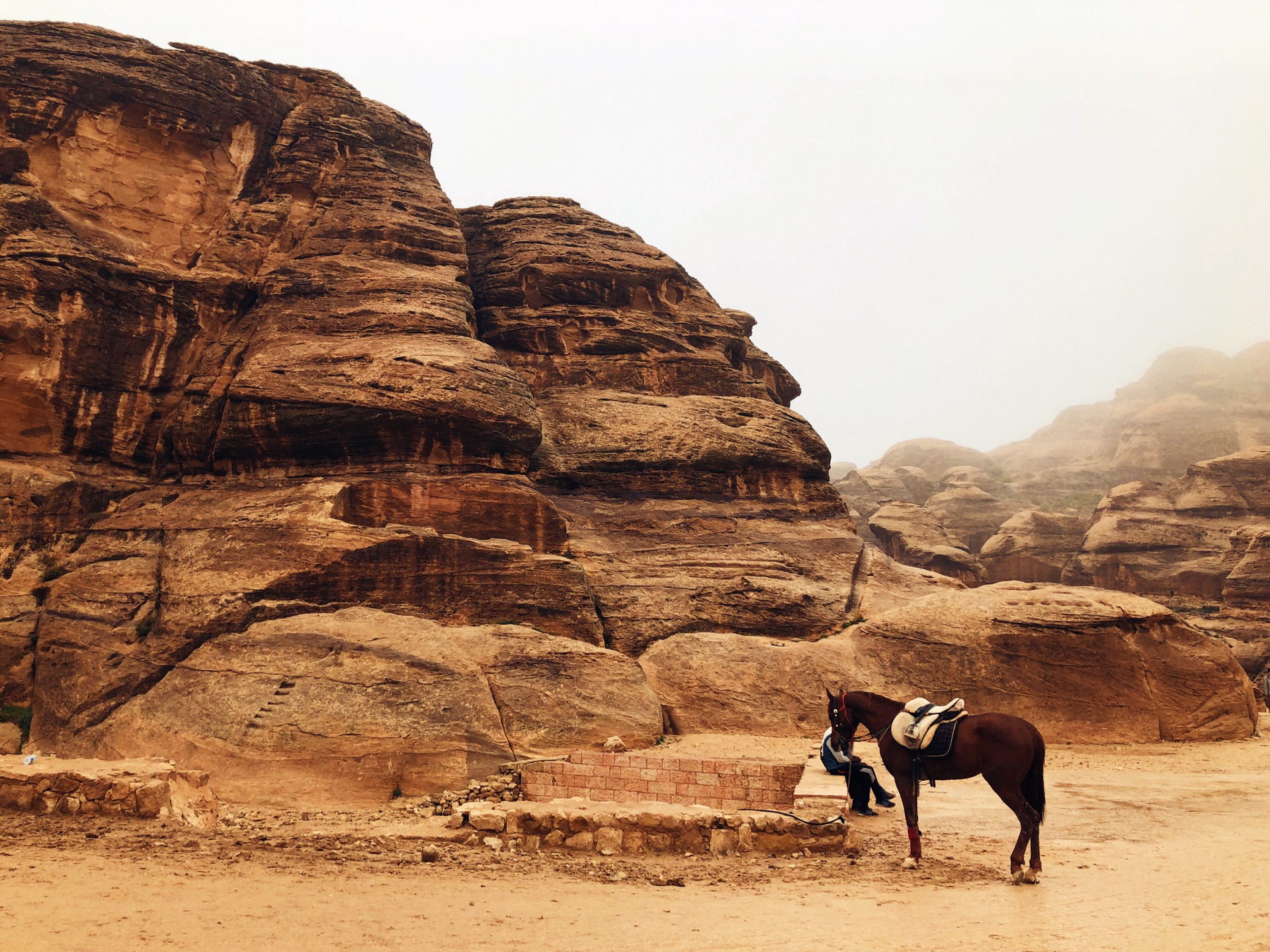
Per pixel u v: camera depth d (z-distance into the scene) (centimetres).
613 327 3189
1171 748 2164
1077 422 12738
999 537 7888
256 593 1959
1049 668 2298
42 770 1227
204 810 1317
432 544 2117
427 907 802
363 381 2309
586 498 2742
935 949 709
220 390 2375
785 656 2284
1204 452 9981
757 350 4056
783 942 725
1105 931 761
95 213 2462
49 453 2233
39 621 1969
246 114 2706
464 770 1625
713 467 2867
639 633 2345
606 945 707
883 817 1412
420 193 2905
